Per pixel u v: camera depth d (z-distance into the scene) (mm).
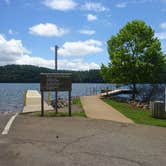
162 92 42000
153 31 40625
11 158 8195
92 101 30969
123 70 40375
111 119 16141
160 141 10664
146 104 31078
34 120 15031
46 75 17391
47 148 9336
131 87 43062
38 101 31953
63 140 10492
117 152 9008
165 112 18359
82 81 159750
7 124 13703
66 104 30125
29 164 7703
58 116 16875
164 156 8672
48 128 12812
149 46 40281
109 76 41250
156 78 41281
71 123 14219
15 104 40844
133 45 40094
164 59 40406
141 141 10594
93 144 9961
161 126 14406
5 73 183625
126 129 12961
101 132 12094
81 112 19203
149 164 7922
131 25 40500
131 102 33719
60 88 17406
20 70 183625
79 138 10852
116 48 40938
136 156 8625
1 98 54969
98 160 8172
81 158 8328
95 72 157500
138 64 39156
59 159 8188
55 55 23469
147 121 16109
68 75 17531
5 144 9758
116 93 48625
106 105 25812
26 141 10242
